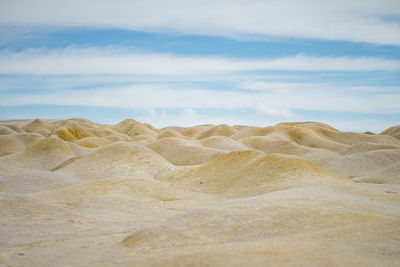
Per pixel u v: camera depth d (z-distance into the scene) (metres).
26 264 20.72
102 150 83.75
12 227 28.23
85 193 47.38
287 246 18.31
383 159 80.88
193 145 116.12
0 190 52.44
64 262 20.67
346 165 79.81
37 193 48.34
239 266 14.82
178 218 26.64
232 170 59.53
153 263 16.98
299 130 189.12
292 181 46.31
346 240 20.14
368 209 29.80
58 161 90.25
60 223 30.67
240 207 28.34
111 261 19.39
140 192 47.28
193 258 16.48
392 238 20.25
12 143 126.62
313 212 27.06
